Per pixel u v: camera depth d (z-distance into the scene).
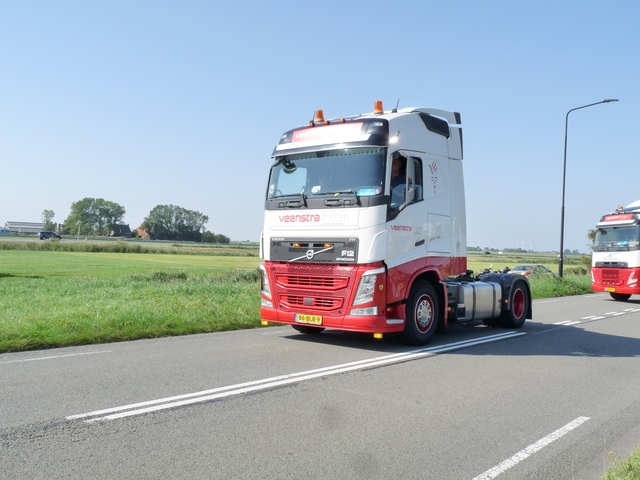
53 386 6.34
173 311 12.56
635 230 22.30
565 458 4.66
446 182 10.48
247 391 6.36
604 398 6.65
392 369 7.83
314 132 9.77
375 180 8.96
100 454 4.36
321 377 7.19
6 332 9.38
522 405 6.23
